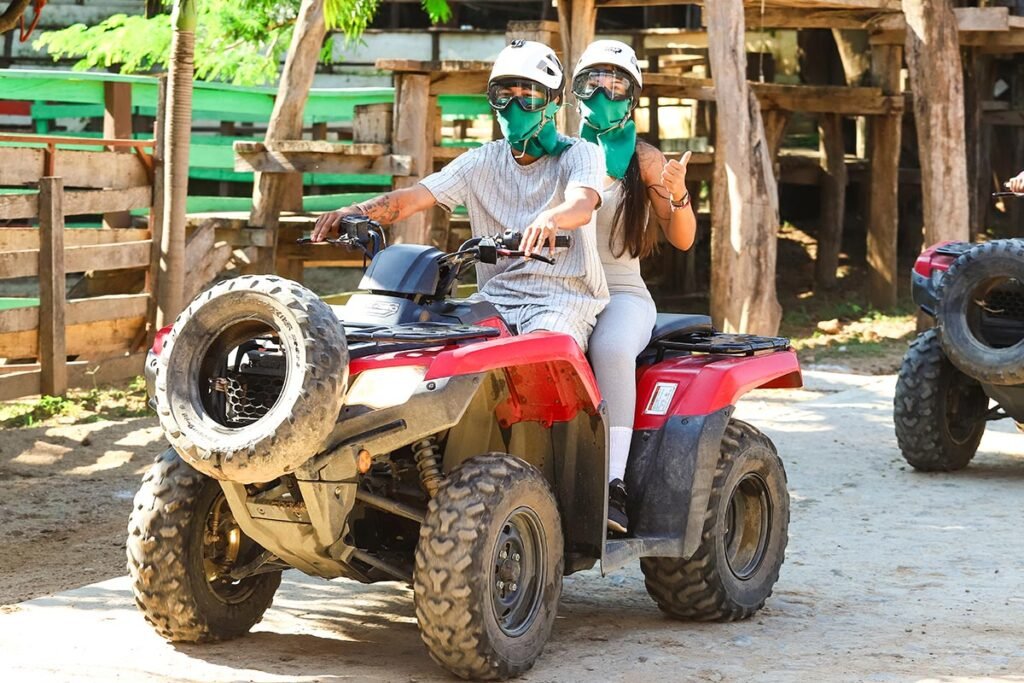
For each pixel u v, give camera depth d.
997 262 8.65
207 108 15.35
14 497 8.55
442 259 5.07
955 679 4.98
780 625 5.83
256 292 4.58
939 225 15.03
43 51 20.44
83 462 9.54
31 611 5.84
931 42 14.89
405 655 5.29
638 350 5.60
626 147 5.75
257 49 17.88
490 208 5.53
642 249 5.79
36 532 7.73
